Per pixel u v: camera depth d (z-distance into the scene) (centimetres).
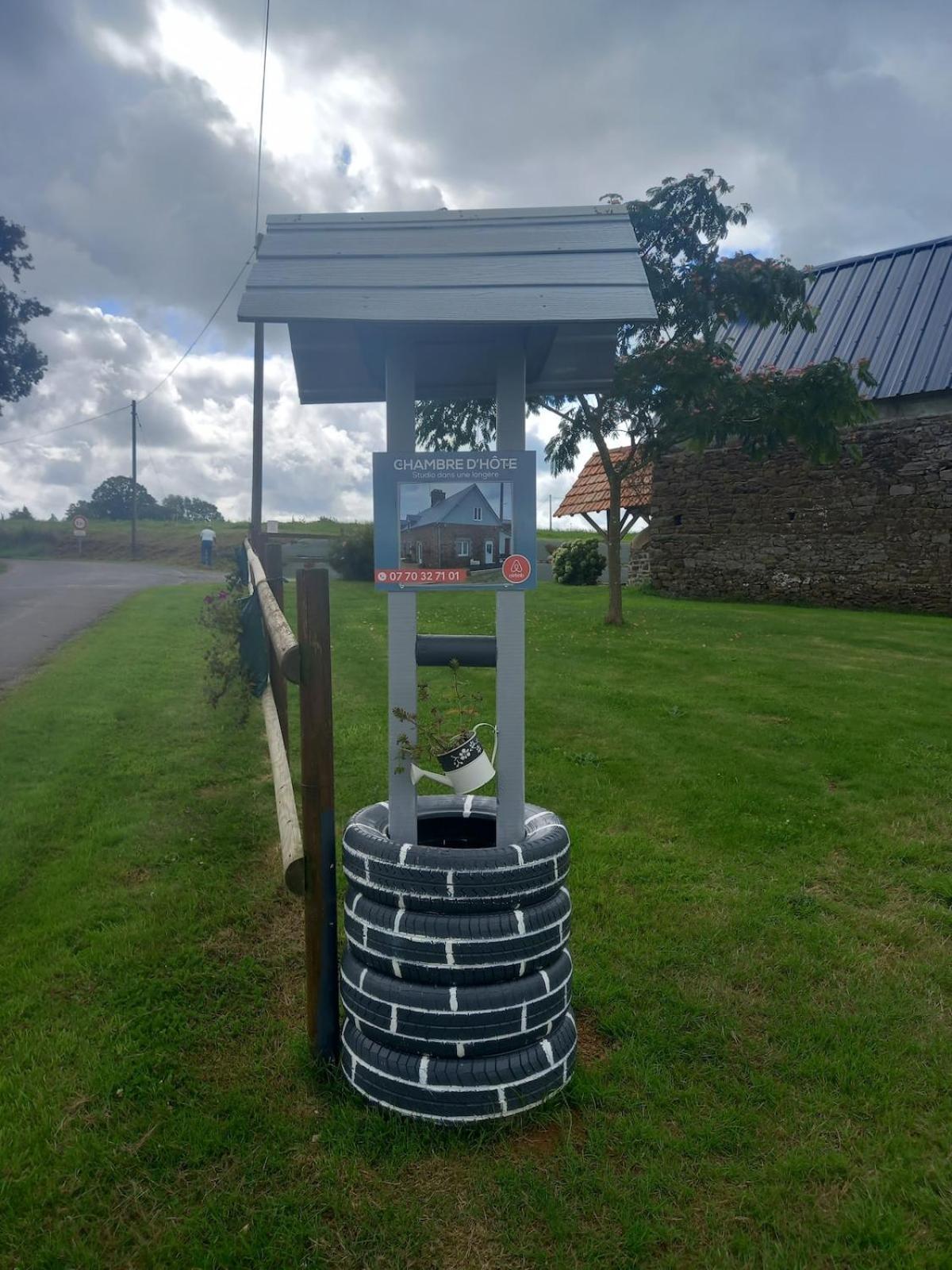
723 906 415
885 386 1545
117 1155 251
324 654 273
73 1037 301
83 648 1052
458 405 1066
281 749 417
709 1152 260
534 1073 267
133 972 345
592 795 557
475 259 273
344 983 281
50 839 475
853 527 1612
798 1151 261
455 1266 221
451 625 1248
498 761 284
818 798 556
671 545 1844
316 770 277
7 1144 252
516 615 278
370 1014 268
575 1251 225
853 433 1600
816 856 473
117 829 484
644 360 1086
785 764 621
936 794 565
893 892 437
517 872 263
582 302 255
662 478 1856
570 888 427
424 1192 242
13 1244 222
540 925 267
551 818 301
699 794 559
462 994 260
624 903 413
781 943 381
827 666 974
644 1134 265
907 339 1581
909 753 646
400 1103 264
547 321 250
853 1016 329
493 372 311
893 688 859
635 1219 234
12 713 726
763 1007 335
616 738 679
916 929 399
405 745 284
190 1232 228
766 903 417
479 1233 230
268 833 489
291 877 280
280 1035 311
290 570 2022
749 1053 307
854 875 452
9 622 1291
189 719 721
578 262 271
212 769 596
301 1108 274
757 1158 259
